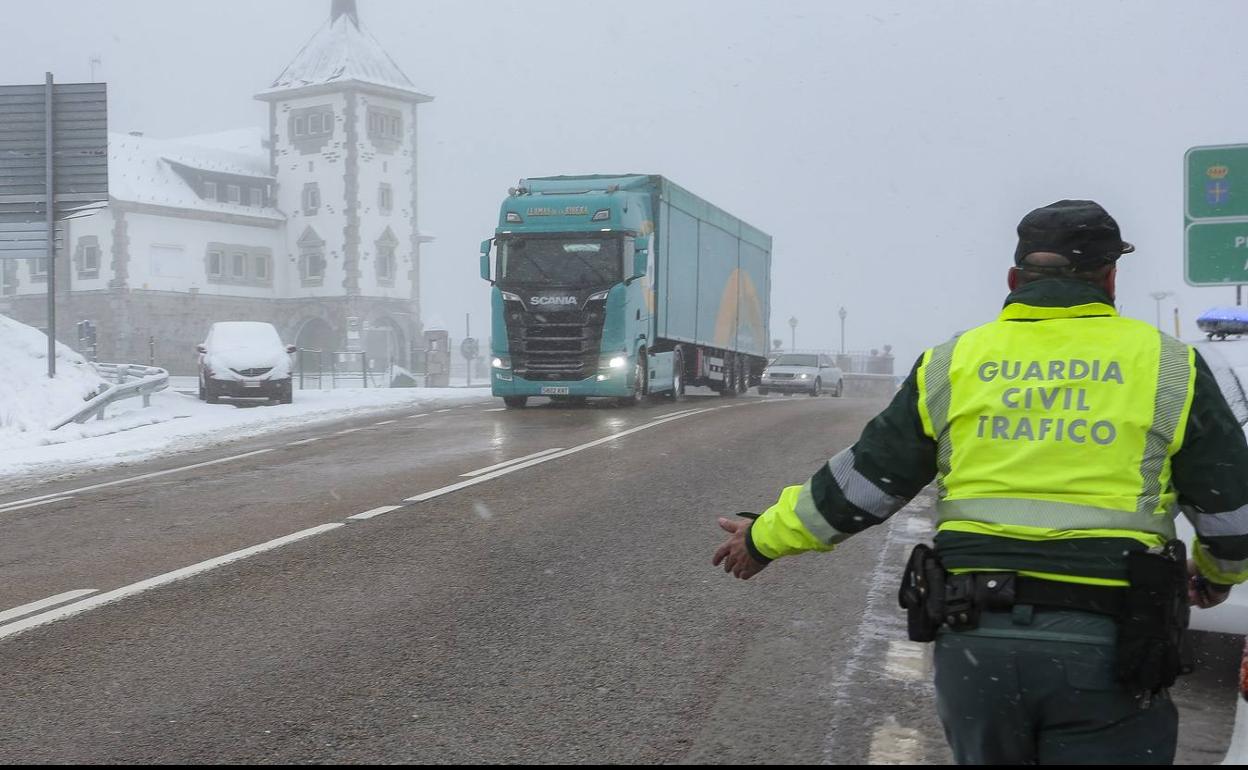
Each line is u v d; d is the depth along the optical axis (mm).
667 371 25625
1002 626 2543
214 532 9906
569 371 22328
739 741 4973
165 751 4848
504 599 7430
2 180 23469
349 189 74250
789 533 2883
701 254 28125
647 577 8055
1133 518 2570
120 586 7867
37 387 22281
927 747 4898
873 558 8789
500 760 4750
